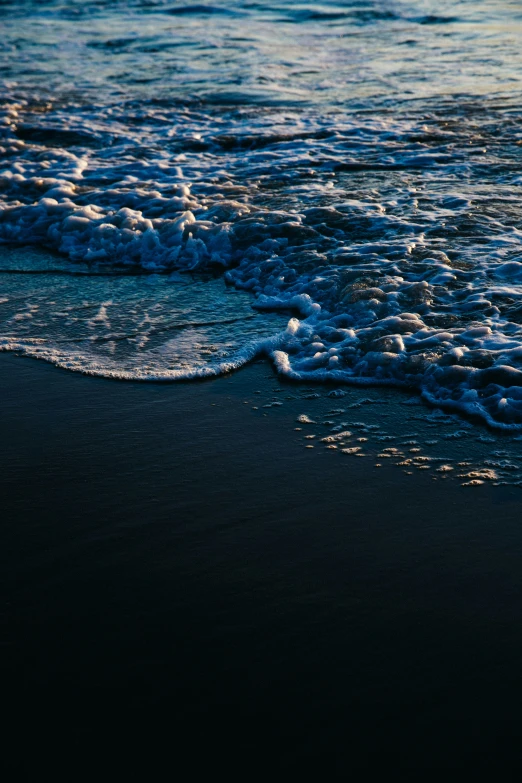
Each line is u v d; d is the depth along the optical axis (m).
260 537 2.87
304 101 10.11
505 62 11.40
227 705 2.17
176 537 2.88
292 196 6.77
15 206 6.74
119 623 2.47
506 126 8.48
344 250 5.54
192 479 3.24
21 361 4.37
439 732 2.07
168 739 2.08
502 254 5.30
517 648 2.33
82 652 2.36
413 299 4.73
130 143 8.70
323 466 3.32
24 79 11.73
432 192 6.66
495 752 2.02
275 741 2.06
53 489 3.18
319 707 2.16
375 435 3.55
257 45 13.52
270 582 2.64
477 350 4.08
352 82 10.91
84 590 2.62
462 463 3.31
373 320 4.57
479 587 2.59
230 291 5.31
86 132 9.12
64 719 2.14
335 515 2.99
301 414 3.75
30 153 8.36
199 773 1.98
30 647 2.39
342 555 2.76
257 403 3.87
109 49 13.69
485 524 2.90
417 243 5.55
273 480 3.22
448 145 8.00
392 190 6.79
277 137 8.62
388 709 2.14
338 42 13.52
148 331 4.72
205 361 4.30
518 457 3.33
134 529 2.93
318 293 5.02
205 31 14.79
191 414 3.77
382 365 4.07
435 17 14.88
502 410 3.64
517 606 2.50
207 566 2.72
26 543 2.86
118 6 17.75
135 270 5.77
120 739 2.08
